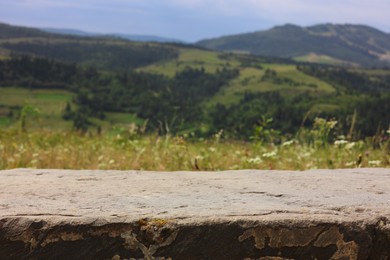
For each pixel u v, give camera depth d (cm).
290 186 304
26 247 213
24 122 976
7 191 275
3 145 691
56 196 264
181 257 215
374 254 225
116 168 576
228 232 216
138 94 11662
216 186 302
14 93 12031
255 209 235
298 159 592
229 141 784
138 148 666
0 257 214
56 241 213
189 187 297
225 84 19388
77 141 828
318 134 639
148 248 215
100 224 214
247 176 342
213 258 216
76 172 347
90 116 9075
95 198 261
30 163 590
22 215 220
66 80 13562
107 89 12731
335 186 305
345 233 221
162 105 8694
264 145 692
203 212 227
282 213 228
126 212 226
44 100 11069
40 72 14050
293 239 218
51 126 1020
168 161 599
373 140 625
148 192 280
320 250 220
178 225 215
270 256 218
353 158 564
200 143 779
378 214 234
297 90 16125
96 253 214
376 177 338
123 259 214
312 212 230
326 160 572
